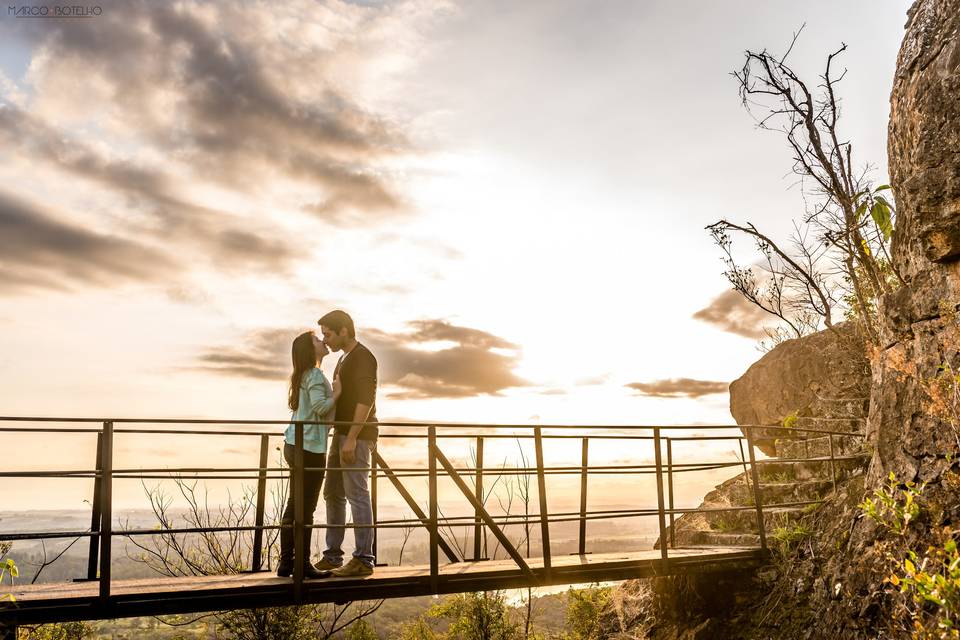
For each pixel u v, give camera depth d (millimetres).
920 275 5711
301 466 5281
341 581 5352
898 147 6277
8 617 4379
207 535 7551
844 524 6305
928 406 5301
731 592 7145
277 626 7910
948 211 5211
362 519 5562
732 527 8422
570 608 9914
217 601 4984
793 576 6512
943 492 5020
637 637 8234
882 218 7129
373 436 5730
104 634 8070
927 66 5805
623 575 6535
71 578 5676
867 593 5375
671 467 7016
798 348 9906
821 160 8008
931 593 3688
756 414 10406
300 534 5211
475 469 6156
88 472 4684
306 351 5590
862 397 8688
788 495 8266
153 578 5582
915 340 5711
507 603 9438
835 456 8102
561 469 6496
